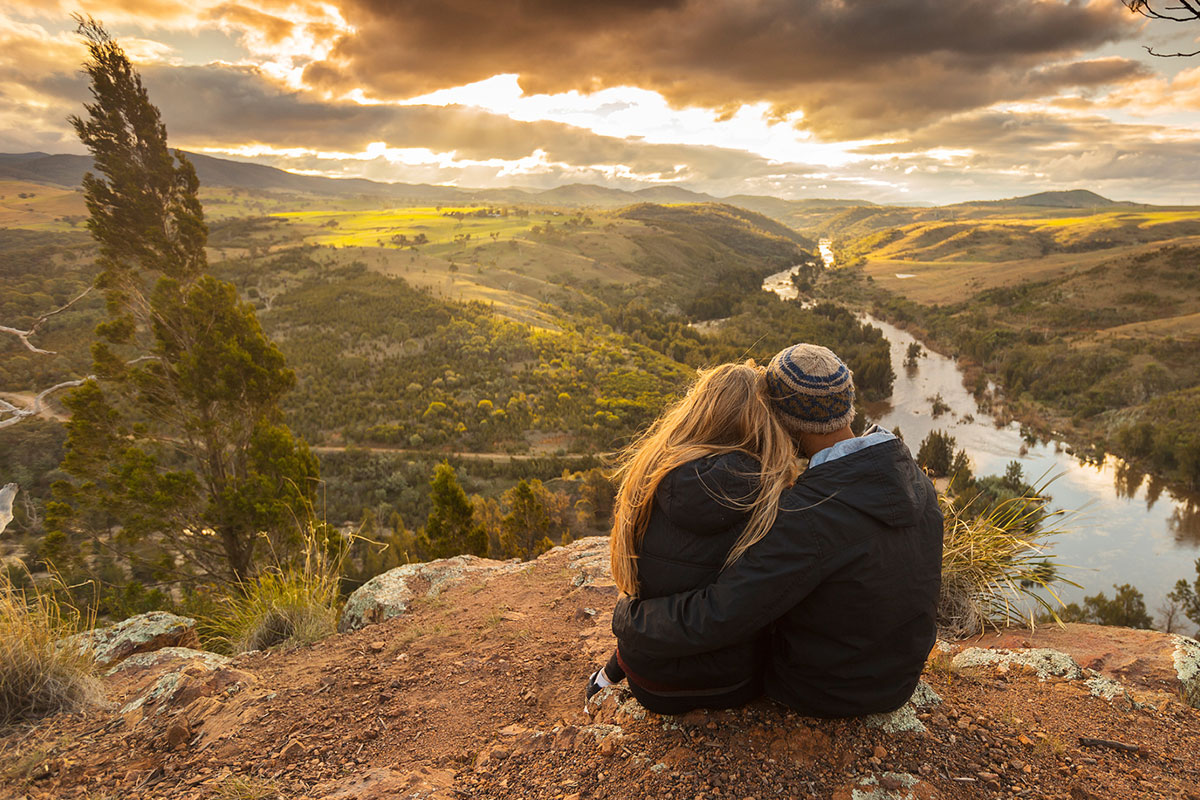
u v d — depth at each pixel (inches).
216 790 82.6
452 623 142.9
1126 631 112.8
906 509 61.2
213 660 138.3
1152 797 65.4
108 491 599.2
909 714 76.8
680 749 73.3
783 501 60.7
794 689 69.7
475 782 78.8
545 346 5708.7
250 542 628.4
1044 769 70.4
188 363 633.0
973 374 4891.7
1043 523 134.1
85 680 119.1
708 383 67.2
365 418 4276.6
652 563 66.7
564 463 3459.6
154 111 746.2
